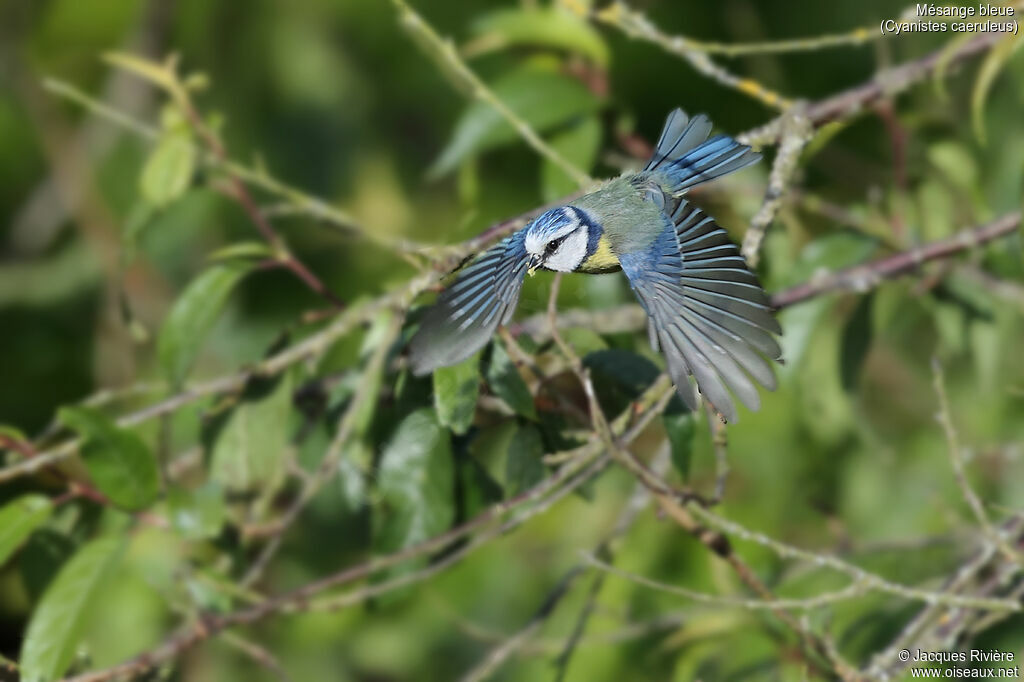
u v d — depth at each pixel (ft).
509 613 20.26
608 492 20.29
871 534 20.16
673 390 19.03
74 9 20.81
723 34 20.58
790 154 19.08
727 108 20.56
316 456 19.86
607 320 19.45
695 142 19.02
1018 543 19.57
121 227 20.77
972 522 20.11
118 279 19.74
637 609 20.01
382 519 19.43
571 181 19.75
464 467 19.47
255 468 19.54
